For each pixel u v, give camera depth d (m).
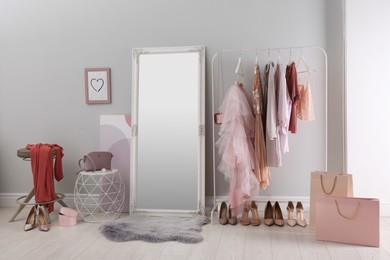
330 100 3.79
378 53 3.57
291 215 3.51
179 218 3.69
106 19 4.06
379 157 3.59
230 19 3.88
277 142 3.36
